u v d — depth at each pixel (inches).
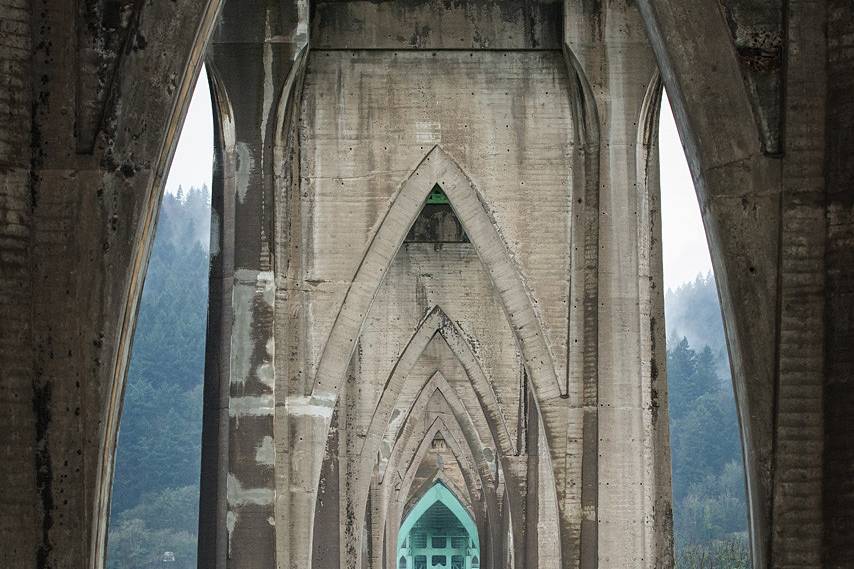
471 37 1512.1
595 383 1433.3
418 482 2854.3
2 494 687.1
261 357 1454.2
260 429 1446.9
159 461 5935.0
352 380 2017.7
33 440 699.4
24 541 689.6
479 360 2087.8
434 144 1504.7
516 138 1501.0
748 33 732.7
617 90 1457.9
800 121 714.2
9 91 703.7
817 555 690.2
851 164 699.4
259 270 1462.8
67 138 715.4
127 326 722.8
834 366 692.7
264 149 1471.5
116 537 5610.2
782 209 713.0
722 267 722.8
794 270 708.7
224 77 1471.5
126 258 714.2
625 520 1402.6
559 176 1492.4
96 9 733.9
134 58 730.8
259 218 1469.0
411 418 2370.8
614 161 1455.5
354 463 1988.2
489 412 2116.1
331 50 1514.5
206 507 1449.3
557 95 1504.7
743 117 725.9
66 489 698.8
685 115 738.2
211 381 1464.1
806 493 694.5
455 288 2062.0
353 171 1499.8
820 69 713.6
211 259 1476.4
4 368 692.7
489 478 2437.3
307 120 1504.7
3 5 705.0
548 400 1445.6
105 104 727.1
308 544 1441.9
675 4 740.0
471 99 1508.4
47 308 708.0
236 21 1472.7
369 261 1489.9
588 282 1456.7
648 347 1434.5
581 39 1462.8
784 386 702.5
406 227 1498.5
